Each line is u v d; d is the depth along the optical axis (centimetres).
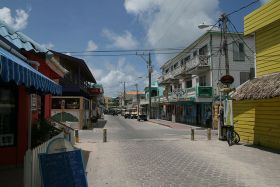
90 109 4925
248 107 1888
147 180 957
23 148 1099
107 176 1014
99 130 3291
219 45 3697
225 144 1862
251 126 1856
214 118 3566
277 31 1662
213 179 967
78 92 3466
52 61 1345
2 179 909
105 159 1341
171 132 2991
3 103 1074
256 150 1593
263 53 1783
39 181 779
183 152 1541
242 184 906
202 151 1573
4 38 912
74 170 679
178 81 5156
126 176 1013
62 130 1397
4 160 1066
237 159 1329
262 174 1040
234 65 3653
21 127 1098
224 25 2366
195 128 3625
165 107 6128
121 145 1845
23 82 602
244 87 1759
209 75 3750
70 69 3653
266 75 1734
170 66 5744
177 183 916
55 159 664
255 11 1817
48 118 1571
